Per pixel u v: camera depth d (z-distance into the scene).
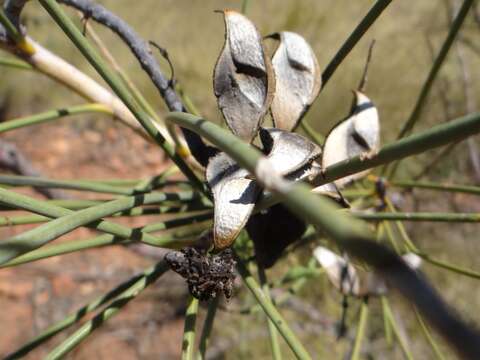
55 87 0.58
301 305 0.29
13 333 0.40
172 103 0.09
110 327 0.39
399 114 0.41
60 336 0.39
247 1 0.11
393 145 0.05
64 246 0.07
